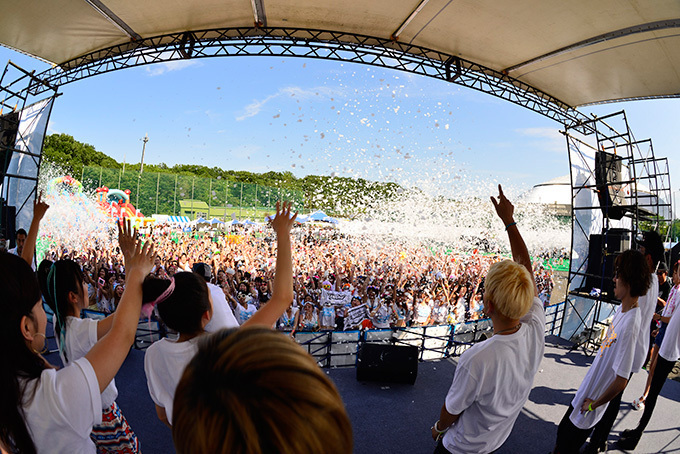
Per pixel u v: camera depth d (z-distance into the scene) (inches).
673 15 213.9
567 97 345.7
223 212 1126.4
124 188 977.5
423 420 174.4
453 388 74.5
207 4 272.5
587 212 345.1
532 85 340.5
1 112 365.1
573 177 336.5
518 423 175.9
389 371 206.8
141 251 52.7
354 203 882.8
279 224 61.5
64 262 82.9
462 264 614.2
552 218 1139.3
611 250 302.7
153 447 144.6
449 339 255.3
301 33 309.6
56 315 81.5
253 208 1164.5
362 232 871.1
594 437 142.4
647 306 117.3
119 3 270.2
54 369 46.1
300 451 15.2
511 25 259.8
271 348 17.7
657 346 183.9
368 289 309.7
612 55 268.7
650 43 244.5
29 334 43.6
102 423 89.7
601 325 302.5
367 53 313.1
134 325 48.4
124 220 52.8
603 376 112.3
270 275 407.8
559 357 263.4
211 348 18.7
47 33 312.5
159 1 268.1
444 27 277.1
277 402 15.3
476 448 75.5
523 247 83.0
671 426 174.4
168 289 66.3
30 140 374.3
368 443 156.1
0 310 40.6
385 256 659.4
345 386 204.8
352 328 296.2
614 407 138.5
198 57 315.9
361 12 273.6
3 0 268.8
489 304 73.6
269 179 1368.1
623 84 304.2
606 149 332.8
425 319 328.2
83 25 301.1
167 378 69.1
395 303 316.8
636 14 221.0
